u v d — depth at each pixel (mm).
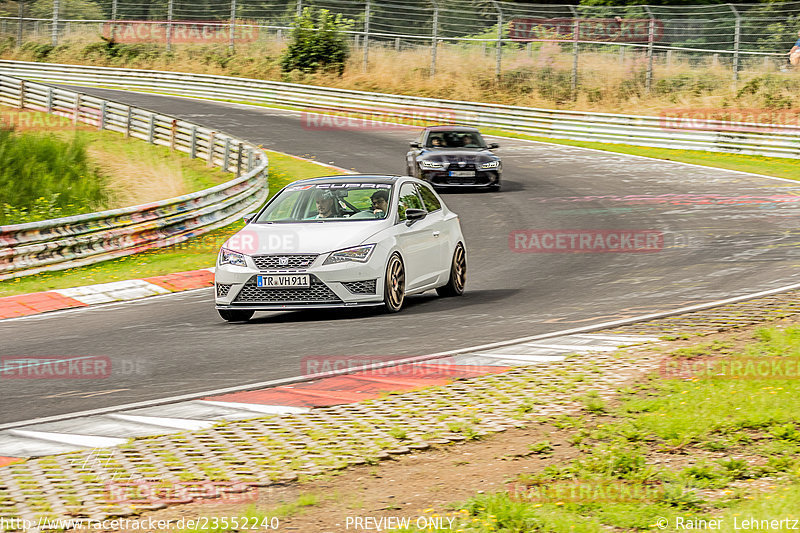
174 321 26641
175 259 39531
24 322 27438
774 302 25719
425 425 14992
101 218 39656
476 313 26094
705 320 23422
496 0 113625
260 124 94938
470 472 12844
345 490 12156
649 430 14312
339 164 72312
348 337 22828
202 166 69125
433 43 118188
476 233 45406
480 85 113500
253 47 131750
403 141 85500
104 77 126125
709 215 49062
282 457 13461
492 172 57656
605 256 37906
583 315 25219
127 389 18172
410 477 12672
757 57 101562
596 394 16531
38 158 65875
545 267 35969
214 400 16953
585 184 62844
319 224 26578
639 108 100812
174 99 114000
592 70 110750
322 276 24828
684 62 106812
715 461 12859
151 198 60312
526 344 21312
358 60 123688
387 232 26281
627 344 20812
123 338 24078
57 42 143375
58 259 37719
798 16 97938
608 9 110875
